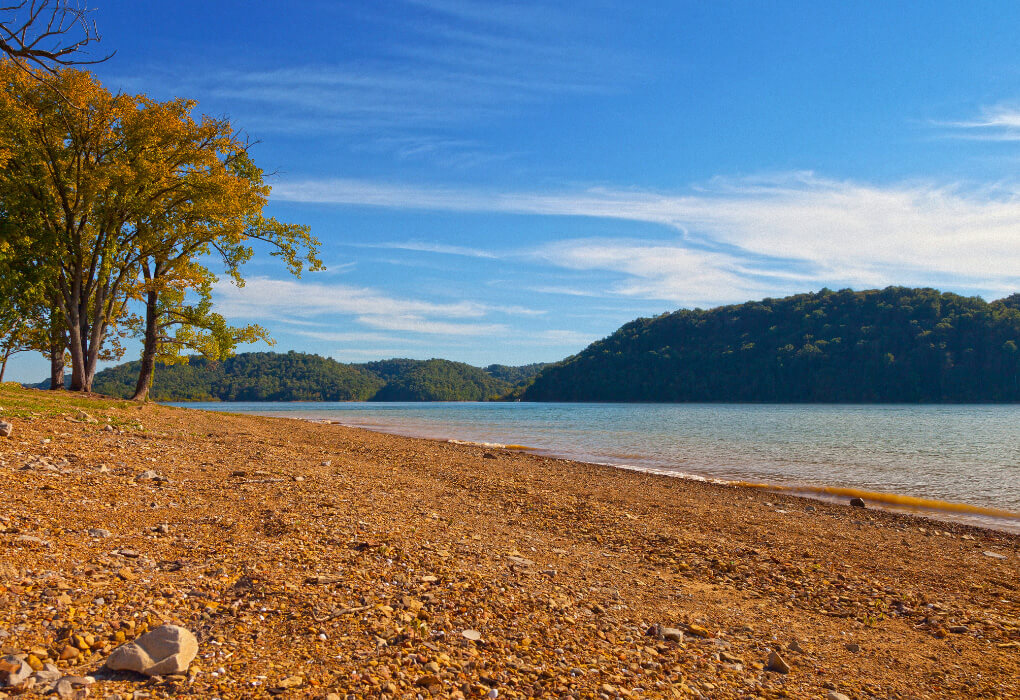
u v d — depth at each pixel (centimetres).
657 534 1214
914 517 1611
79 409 1794
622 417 8106
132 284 2889
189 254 2930
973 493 2091
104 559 624
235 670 435
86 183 2434
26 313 2695
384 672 462
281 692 411
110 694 379
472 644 546
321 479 1314
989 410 10000
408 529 952
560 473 2105
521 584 752
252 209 2945
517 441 4075
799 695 551
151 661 421
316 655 479
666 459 3012
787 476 2450
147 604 527
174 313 3228
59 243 2481
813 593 912
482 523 1135
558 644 580
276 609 557
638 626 678
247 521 866
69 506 801
